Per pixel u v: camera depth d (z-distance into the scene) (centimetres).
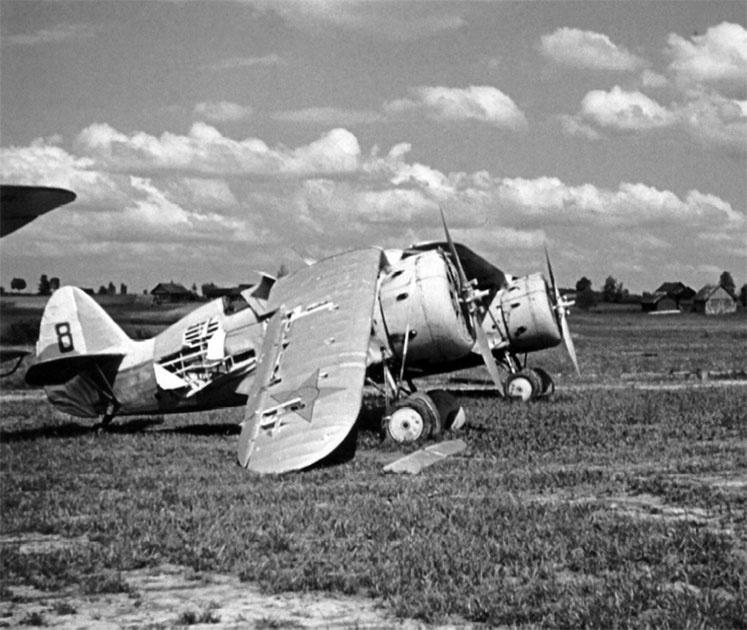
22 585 945
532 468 1569
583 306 16625
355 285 1797
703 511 1212
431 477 1479
